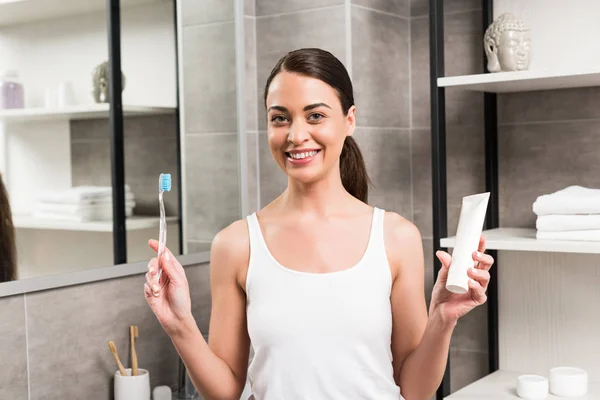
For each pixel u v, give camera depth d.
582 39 1.95
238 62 2.18
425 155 2.29
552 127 2.07
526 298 2.12
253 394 1.16
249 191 2.26
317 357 1.09
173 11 1.98
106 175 1.80
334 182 1.17
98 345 1.82
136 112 1.88
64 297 1.73
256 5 2.26
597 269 2.02
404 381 1.20
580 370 1.92
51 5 1.67
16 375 1.63
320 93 1.08
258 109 2.28
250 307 1.14
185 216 2.04
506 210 2.16
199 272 2.11
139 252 1.90
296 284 1.11
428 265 2.30
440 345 1.12
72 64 1.72
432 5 1.90
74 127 1.72
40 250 1.65
